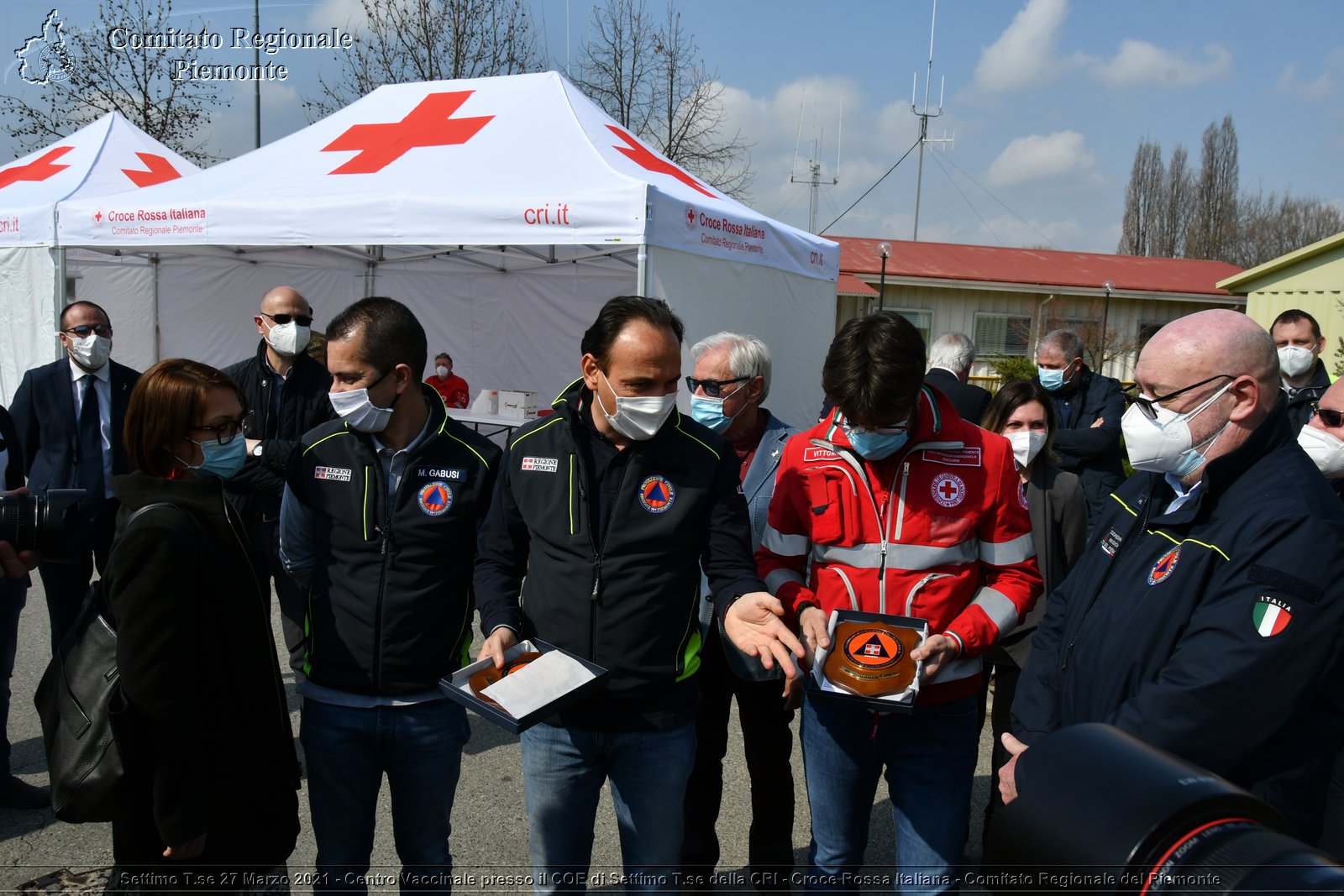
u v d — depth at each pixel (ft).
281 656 15.96
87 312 12.46
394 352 6.72
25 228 24.41
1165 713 5.17
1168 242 164.35
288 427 13.04
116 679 5.89
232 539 6.35
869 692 6.13
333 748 6.95
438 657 7.02
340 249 32.01
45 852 9.57
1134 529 6.29
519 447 6.81
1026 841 4.00
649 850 6.67
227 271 34.73
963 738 6.78
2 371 29.12
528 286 33.94
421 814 7.17
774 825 8.98
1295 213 160.56
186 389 6.20
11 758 11.69
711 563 6.67
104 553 12.75
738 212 22.57
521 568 7.16
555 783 6.56
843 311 62.90
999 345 64.03
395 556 6.88
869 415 6.34
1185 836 3.59
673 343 6.27
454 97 25.80
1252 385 5.57
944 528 6.80
